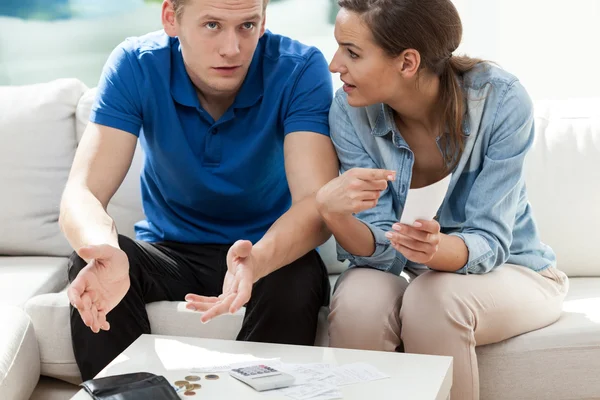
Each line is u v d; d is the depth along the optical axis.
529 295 2.17
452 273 2.13
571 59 3.31
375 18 2.05
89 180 2.28
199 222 2.50
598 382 2.14
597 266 2.65
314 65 2.43
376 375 1.70
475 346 2.15
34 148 2.85
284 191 2.56
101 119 2.35
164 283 2.37
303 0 3.74
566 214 2.64
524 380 2.15
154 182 2.54
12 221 2.83
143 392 1.59
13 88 2.94
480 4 3.35
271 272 2.19
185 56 2.28
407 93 2.15
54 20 3.82
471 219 2.20
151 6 3.83
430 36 2.07
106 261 1.76
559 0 3.28
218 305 1.79
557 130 2.70
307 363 1.78
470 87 2.20
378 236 2.21
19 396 2.12
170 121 2.39
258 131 2.41
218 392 1.62
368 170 1.97
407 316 2.08
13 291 2.47
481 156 2.23
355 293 2.14
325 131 2.37
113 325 2.18
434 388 1.64
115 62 2.41
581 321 2.22
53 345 2.26
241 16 2.14
